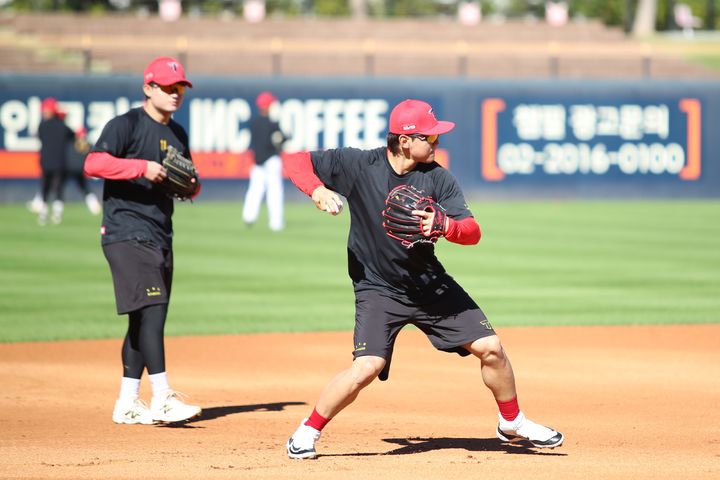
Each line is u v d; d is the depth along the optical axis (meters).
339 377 20.11
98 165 22.81
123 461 20.36
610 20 192.12
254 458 20.67
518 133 106.19
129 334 24.62
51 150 78.94
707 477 19.14
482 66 130.50
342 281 52.12
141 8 174.25
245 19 144.00
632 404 27.05
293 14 183.25
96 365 32.72
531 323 40.84
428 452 21.39
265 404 27.16
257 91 101.94
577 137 107.25
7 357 33.84
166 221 24.09
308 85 102.75
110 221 23.77
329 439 22.84
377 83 103.75
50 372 31.50
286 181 105.44
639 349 35.84
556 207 99.38
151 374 23.83
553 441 20.91
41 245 65.50
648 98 107.94
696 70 132.12
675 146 108.69
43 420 25.00
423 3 190.12
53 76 98.12
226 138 101.38
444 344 20.44
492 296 47.59
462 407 26.88
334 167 19.95
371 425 24.55
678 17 171.88
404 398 28.06
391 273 19.91
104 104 99.19
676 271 56.31
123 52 125.81
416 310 20.16
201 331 39.03
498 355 20.25
